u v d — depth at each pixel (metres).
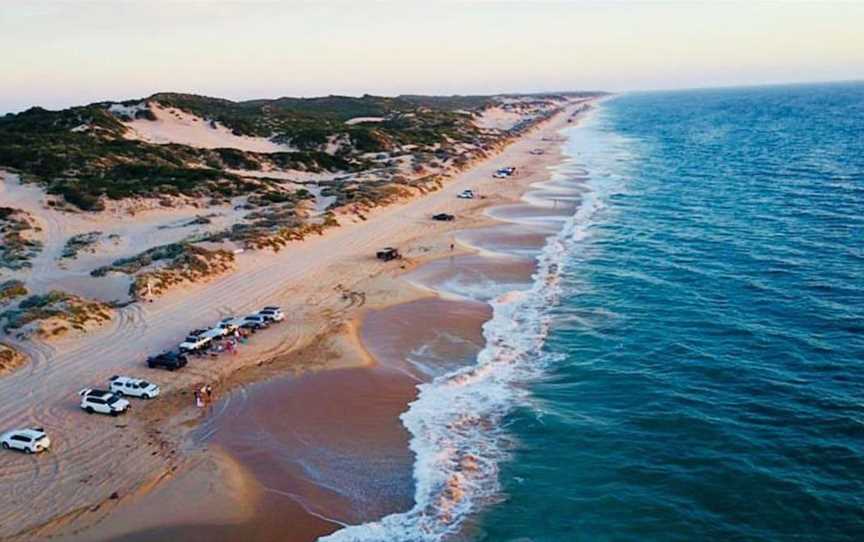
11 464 27.97
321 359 38.62
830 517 25.00
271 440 30.25
